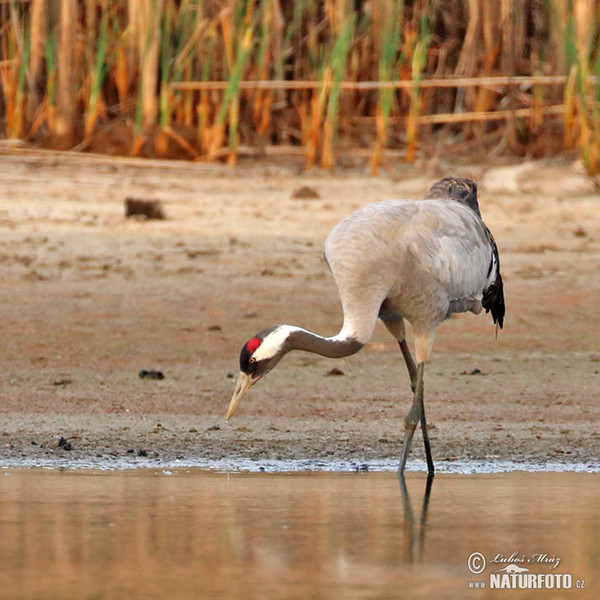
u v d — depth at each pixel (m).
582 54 26.95
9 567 6.69
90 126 26.92
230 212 22.22
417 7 29.95
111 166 26.17
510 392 13.44
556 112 29.19
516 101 29.41
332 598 6.11
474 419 12.37
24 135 27.41
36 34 27.44
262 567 6.74
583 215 23.00
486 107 29.77
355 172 27.06
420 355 10.80
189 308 16.36
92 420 11.98
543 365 14.57
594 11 28.58
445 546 7.31
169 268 18.08
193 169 26.53
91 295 16.69
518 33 30.08
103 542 7.30
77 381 13.51
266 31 27.66
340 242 10.58
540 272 18.66
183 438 11.34
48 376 13.66
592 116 26.89
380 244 10.45
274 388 13.46
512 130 29.14
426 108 29.84
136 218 21.22
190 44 27.48
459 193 11.73
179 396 13.05
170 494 8.91
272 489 9.23
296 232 20.86
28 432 11.43
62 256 18.47
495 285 11.89
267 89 28.27
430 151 29.11
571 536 7.61
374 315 10.47
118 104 28.33
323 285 17.56
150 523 7.86
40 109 27.66
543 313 16.69
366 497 8.97
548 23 30.00
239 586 6.32
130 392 13.15
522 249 20.06
